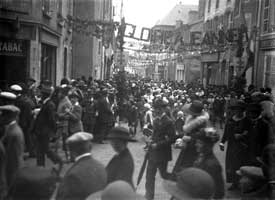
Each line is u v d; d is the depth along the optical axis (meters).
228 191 4.01
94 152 3.97
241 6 11.06
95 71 19.03
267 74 11.01
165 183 3.28
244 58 11.11
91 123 5.95
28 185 2.50
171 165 5.03
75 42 17.62
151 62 25.94
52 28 11.68
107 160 3.74
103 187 2.92
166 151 4.71
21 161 3.73
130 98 11.95
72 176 2.85
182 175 2.99
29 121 4.97
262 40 11.23
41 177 2.54
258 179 3.67
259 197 3.66
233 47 11.28
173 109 7.27
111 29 12.95
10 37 9.34
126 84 16.88
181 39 13.45
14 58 9.56
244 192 3.70
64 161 3.64
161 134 4.77
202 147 4.00
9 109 3.92
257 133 5.27
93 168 2.91
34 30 9.84
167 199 4.18
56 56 13.39
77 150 2.98
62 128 4.50
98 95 7.38
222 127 6.36
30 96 6.70
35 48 10.07
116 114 9.19
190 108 4.46
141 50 13.94
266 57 11.09
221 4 11.66
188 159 4.11
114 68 35.72
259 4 11.09
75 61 17.70
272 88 10.94
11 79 9.34
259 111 5.54
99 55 21.91
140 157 4.88
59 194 2.84
